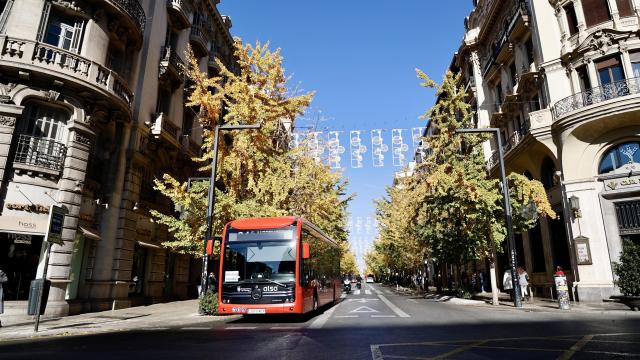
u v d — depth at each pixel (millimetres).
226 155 18094
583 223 18234
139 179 19266
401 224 31312
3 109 13406
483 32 30047
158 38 21719
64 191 14336
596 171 18578
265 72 17922
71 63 14844
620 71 18453
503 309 14828
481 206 16656
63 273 14039
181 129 24359
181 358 6188
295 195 23047
